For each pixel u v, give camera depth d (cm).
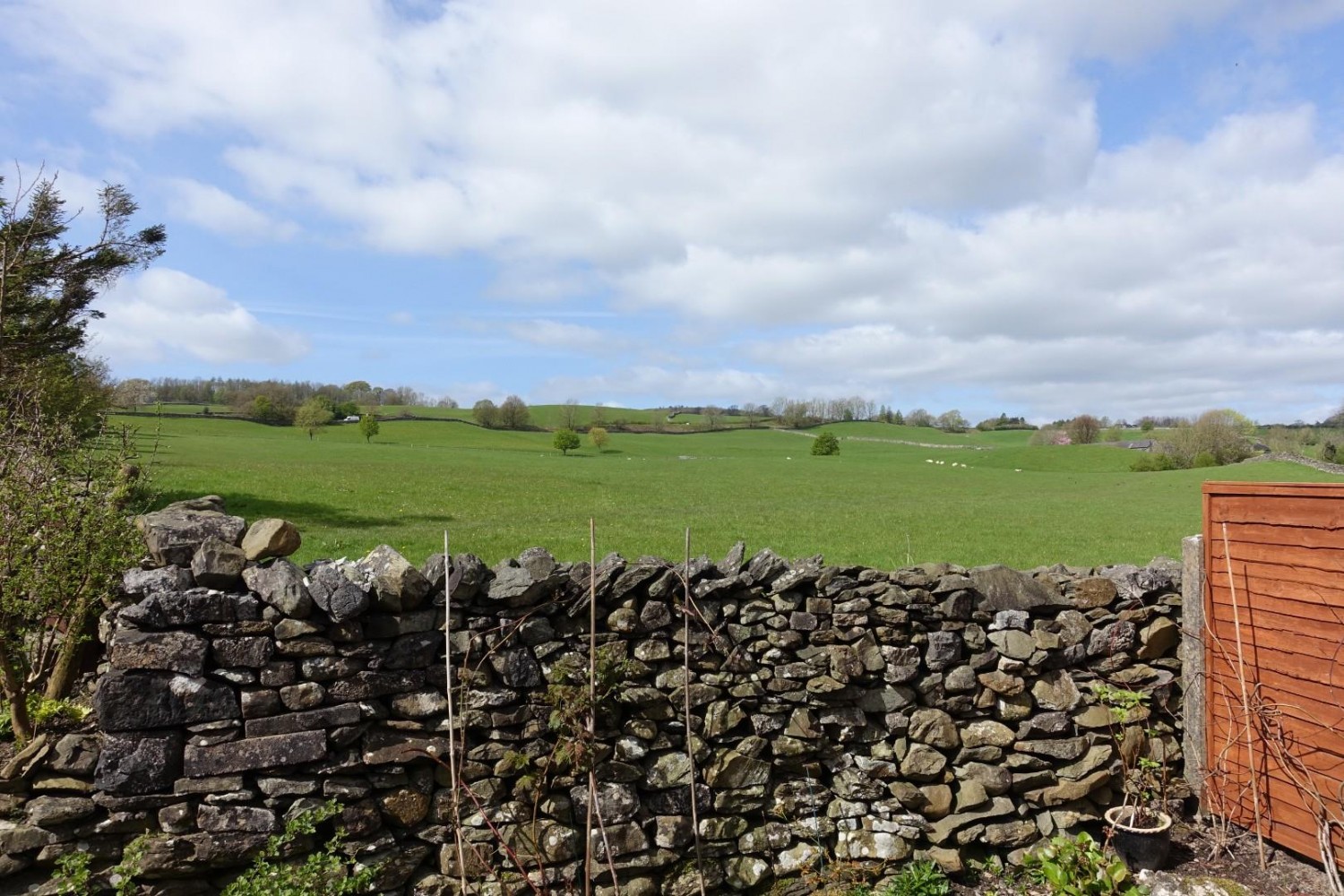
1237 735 569
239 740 449
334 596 464
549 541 1731
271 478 2736
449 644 462
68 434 564
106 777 426
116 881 425
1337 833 509
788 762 559
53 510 461
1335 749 499
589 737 469
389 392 11719
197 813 441
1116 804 618
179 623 443
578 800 511
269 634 459
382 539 1612
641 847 520
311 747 458
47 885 420
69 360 1384
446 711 489
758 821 555
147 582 440
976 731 588
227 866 449
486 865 473
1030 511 3111
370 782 473
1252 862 543
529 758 503
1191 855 558
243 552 473
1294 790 529
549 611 518
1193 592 603
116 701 428
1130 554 1980
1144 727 625
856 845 561
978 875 576
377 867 466
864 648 569
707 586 543
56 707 475
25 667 504
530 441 8569
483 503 2598
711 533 2044
